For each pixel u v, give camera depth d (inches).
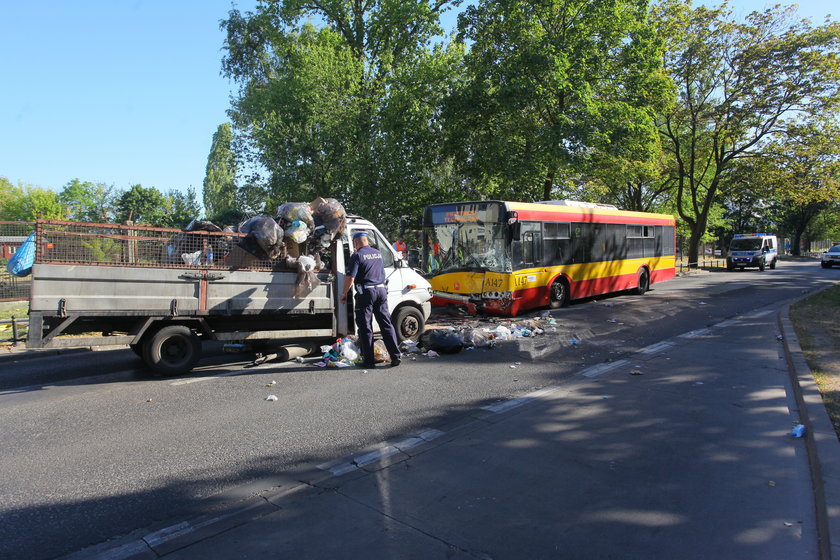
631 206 1502.2
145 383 283.7
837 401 217.3
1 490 157.2
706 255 2564.0
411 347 360.5
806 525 133.3
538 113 858.8
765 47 1088.2
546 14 810.2
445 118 867.4
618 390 258.5
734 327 437.1
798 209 2517.2
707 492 151.8
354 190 861.8
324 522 136.8
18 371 325.4
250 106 914.1
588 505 144.6
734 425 207.3
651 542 125.9
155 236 285.1
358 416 223.3
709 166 1427.2
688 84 1182.3
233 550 124.1
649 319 489.7
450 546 124.5
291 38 1045.2
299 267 322.7
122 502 149.4
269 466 173.5
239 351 339.0
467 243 523.2
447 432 203.5
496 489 154.9
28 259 268.5
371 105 881.5
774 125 1183.6
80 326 271.4
